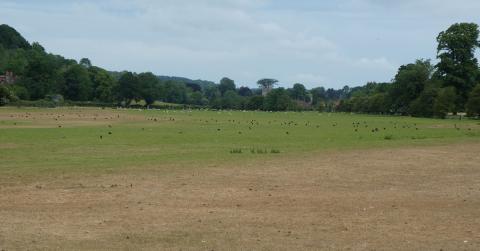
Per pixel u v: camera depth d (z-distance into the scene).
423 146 42.50
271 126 75.19
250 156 34.75
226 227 15.80
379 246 13.88
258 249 13.54
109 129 63.53
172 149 39.97
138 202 19.50
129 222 16.41
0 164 30.45
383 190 22.28
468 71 124.06
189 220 16.69
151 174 26.41
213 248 13.62
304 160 32.53
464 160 33.00
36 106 170.62
